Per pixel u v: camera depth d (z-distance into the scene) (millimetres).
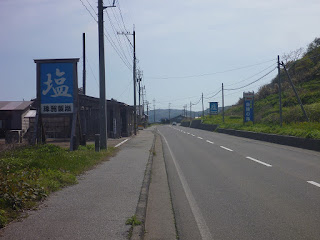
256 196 7301
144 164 12172
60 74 16125
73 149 15547
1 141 24281
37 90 16125
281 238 4750
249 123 38625
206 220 5711
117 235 4645
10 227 4941
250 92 39188
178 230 5242
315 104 35781
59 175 8469
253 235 4902
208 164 12719
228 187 8352
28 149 14039
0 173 7648
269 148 18703
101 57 16781
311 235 4844
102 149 16547
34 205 6113
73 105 16125
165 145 23500
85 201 6559
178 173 10844
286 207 6359
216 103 72875
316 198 7020
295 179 9172
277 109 42500
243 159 13844
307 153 15789
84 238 4516
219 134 37594
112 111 30344
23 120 29688
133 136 33750
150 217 6121
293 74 56844
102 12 16719
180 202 7016
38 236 4562
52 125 26953
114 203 6406
